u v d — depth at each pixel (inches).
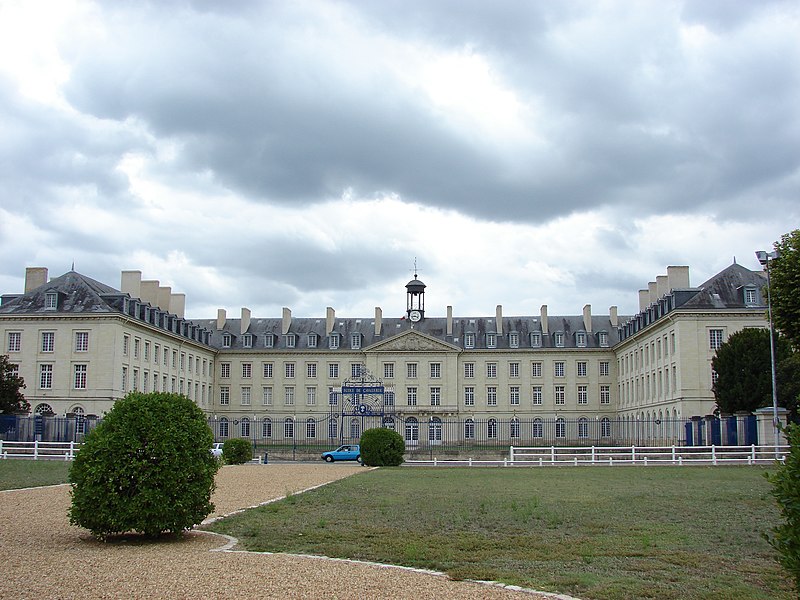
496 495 926.4
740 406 1887.3
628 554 523.2
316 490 994.7
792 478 344.5
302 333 3417.8
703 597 404.2
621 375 3211.1
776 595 408.8
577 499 874.1
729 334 2279.8
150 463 566.3
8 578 421.4
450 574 448.5
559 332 3356.3
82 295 2440.9
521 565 485.1
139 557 490.6
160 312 2758.4
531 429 3299.7
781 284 1323.8
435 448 2256.4
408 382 3302.2
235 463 1740.9
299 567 460.4
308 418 3329.2
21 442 1695.4
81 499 555.8
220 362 3385.8
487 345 3358.8
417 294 3481.8
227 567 457.4
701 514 733.9
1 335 2404.0
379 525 660.1
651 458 1755.7
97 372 2363.4
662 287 2711.6
